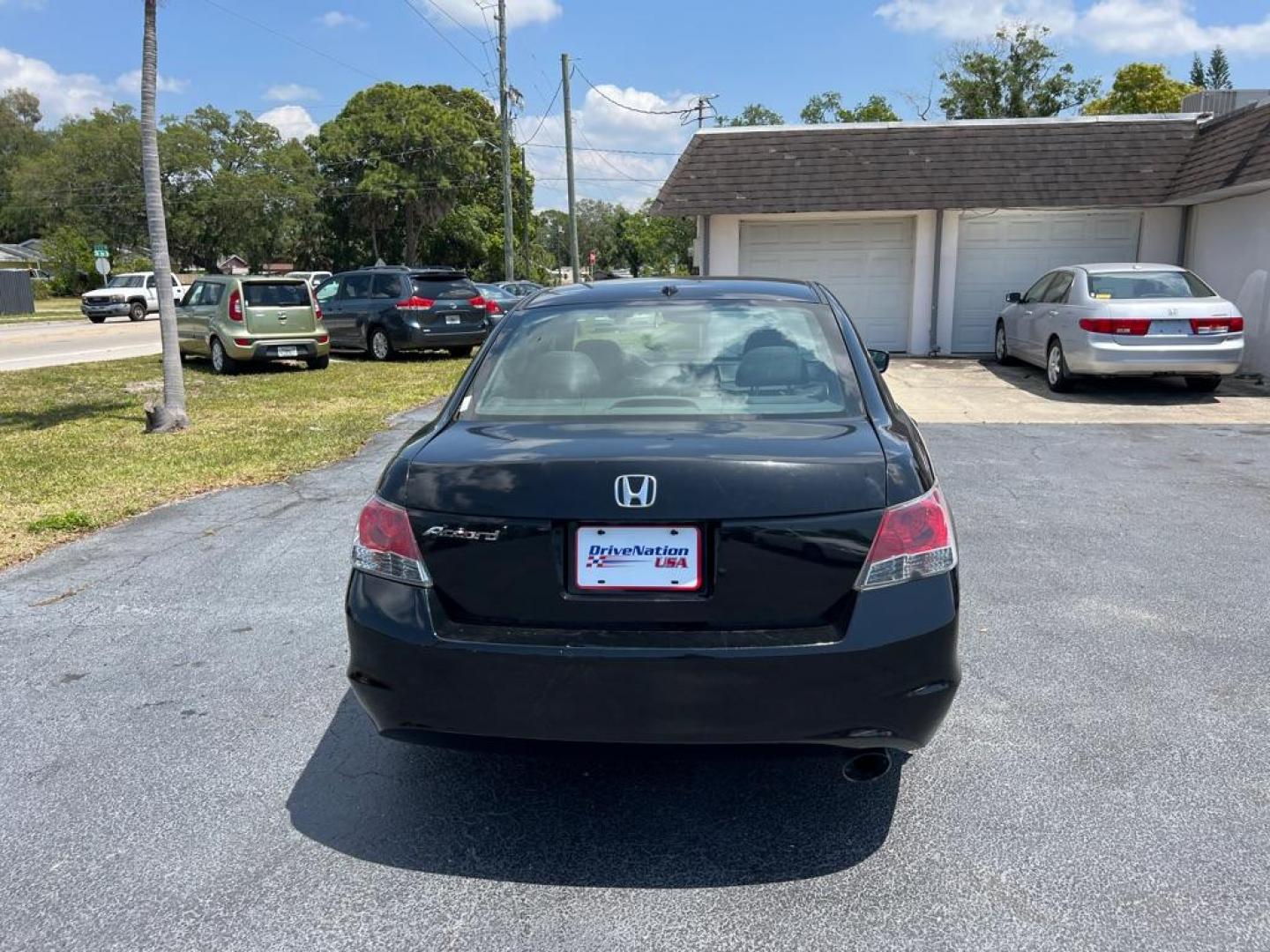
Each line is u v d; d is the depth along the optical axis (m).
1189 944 2.40
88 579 5.37
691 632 2.62
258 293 15.29
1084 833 2.89
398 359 17.73
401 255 70.50
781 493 2.61
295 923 2.55
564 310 3.77
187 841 2.92
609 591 2.64
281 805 3.12
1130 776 3.20
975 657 4.17
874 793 3.14
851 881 2.69
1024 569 5.36
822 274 17.20
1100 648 4.26
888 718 2.62
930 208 16.05
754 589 2.61
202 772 3.32
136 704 3.84
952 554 2.75
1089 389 12.52
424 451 2.92
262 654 4.32
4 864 2.81
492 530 2.67
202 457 8.51
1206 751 3.36
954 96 44.81
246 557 5.75
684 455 2.66
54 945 2.46
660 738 2.62
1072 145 16.53
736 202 16.41
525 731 2.66
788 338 3.50
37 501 7.00
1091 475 7.63
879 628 2.58
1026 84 44.03
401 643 2.69
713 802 3.12
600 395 3.29
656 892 2.66
